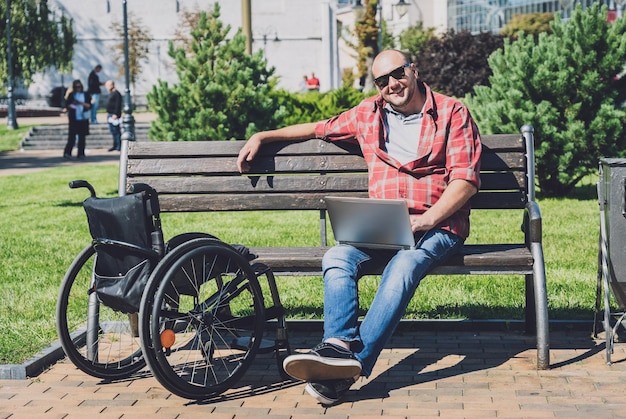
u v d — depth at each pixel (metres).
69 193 15.02
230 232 9.95
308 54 45.59
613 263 5.02
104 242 4.51
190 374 4.95
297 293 6.76
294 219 11.08
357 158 5.64
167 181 5.72
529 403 4.33
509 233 9.57
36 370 5.00
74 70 45.53
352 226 4.85
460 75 33.03
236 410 4.37
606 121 12.21
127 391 4.68
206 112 14.21
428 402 4.39
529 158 5.51
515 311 6.12
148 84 45.47
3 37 38.81
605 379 4.67
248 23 16.22
